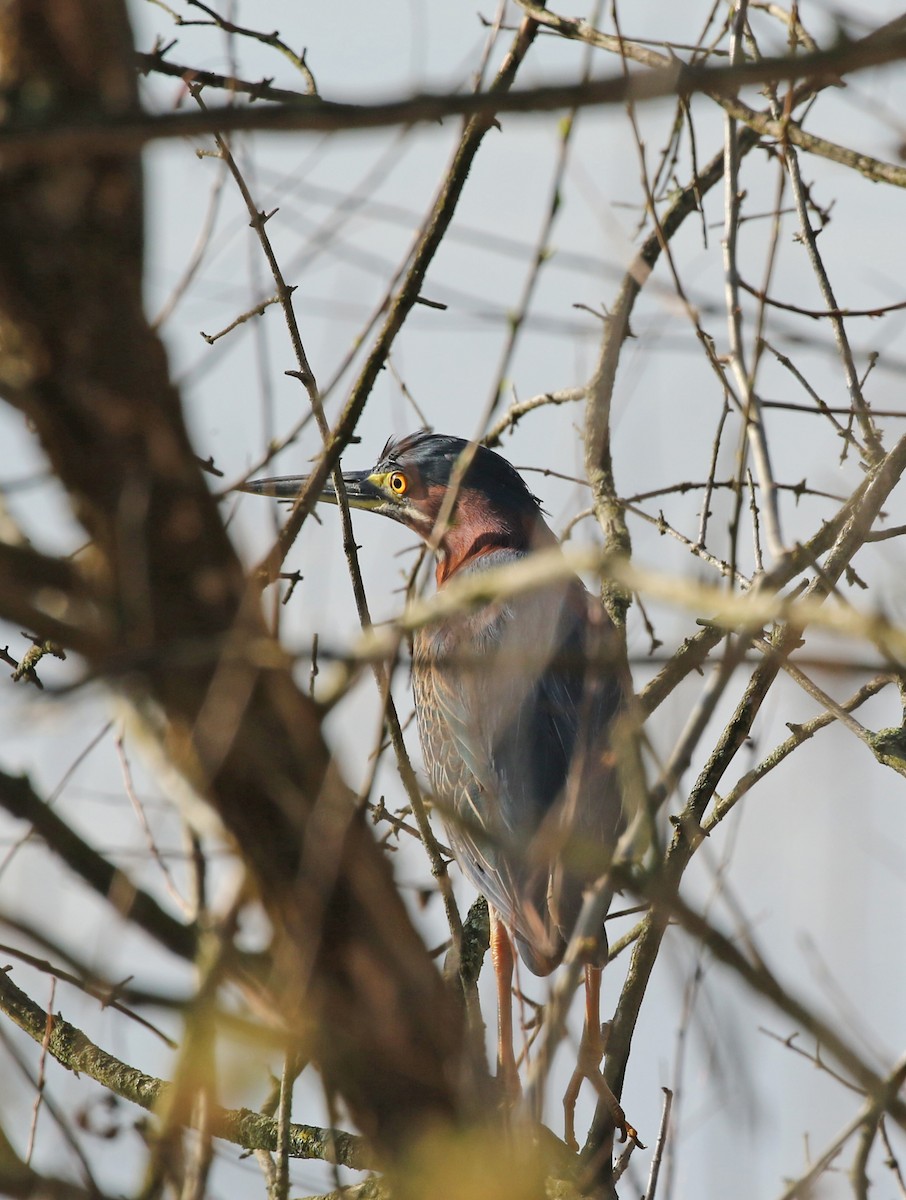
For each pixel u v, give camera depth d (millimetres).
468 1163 4832
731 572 5730
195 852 4914
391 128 4648
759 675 8734
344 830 4711
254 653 4391
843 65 4402
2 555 4473
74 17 4309
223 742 4516
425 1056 4941
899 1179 6973
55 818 4648
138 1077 9164
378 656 4727
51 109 4293
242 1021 4594
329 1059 4676
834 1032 4480
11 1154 4930
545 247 5594
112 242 4289
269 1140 8977
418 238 6445
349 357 6500
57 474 4422
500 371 5629
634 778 5184
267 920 4887
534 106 4367
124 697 4750
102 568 4480
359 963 4879
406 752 7070
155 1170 4836
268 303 7480
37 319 4254
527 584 4598
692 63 8344
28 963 5770
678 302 6461
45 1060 6227
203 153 6703
